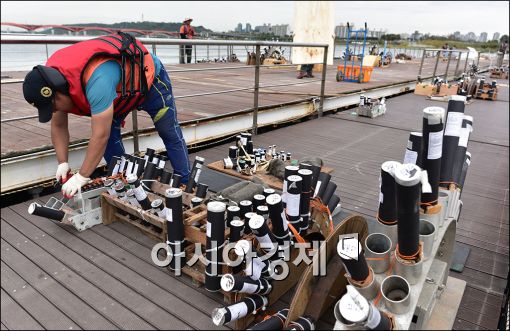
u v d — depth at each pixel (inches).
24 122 167.8
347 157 170.9
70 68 79.7
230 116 200.5
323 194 92.7
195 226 84.7
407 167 51.9
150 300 76.1
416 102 343.6
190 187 103.0
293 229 76.1
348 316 47.6
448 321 66.1
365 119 258.4
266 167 136.6
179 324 70.2
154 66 102.5
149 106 109.4
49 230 101.7
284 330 59.7
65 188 85.5
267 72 465.1
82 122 173.3
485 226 108.4
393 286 58.3
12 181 124.0
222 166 143.5
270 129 240.7
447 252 74.1
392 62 848.9
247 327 70.2
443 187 70.3
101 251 92.4
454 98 69.5
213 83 336.5
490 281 83.2
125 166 107.5
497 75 646.5
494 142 206.7
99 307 74.0
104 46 85.3
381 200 64.2
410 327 61.3
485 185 141.3
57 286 79.8
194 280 80.0
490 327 69.7
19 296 76.7
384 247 62.8
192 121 180.1
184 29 347.9
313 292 66.2
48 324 69.7
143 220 97.2
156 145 168.1
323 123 242.8
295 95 278.2
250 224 66.6
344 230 69.5
